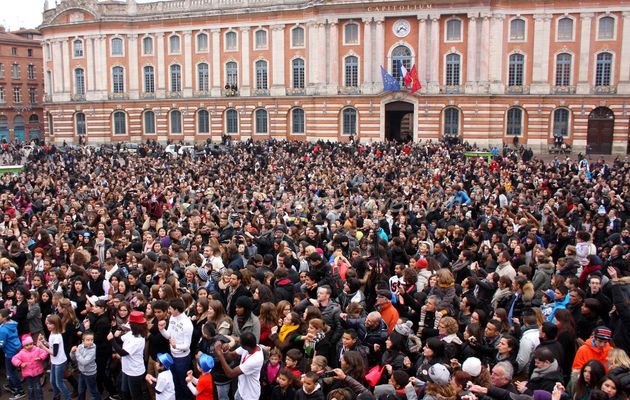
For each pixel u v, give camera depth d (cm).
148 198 3005
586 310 1301
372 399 1032
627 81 6400
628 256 1758
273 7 7306
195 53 7825
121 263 1889
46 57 8462
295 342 1298
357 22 6988
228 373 1220
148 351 1428
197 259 1839
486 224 2227
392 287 1655
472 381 1086
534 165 4503
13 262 1936
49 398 1602
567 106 6600
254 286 1507
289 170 4369
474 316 1298
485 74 6681
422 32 6731
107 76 8125
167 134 8088
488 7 6544
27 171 4434
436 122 6869
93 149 6681
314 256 1590
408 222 2408
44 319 1672
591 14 6400
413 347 1273
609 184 3456
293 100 7394
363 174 4122
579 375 1027
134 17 7956
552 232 2177
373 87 6988
